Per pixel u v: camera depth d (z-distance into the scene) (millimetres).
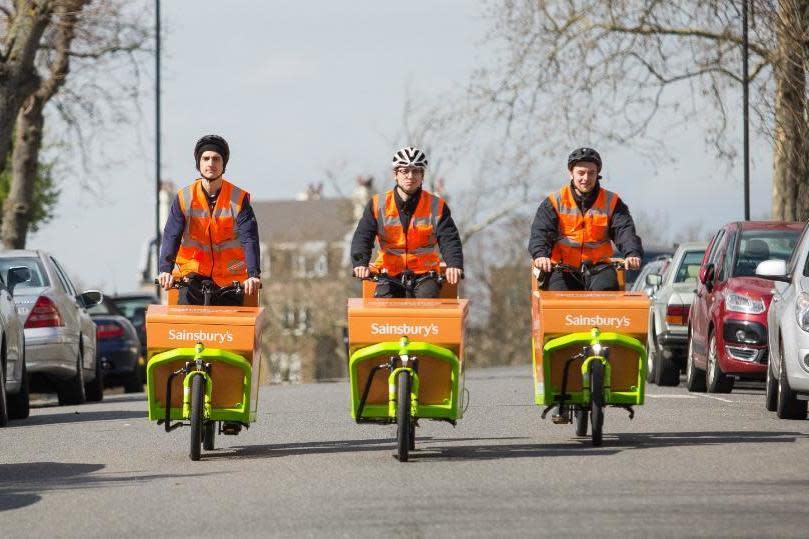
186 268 26047
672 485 20531
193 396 24453
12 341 36062
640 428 29000
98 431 32125
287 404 39406
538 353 25859
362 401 24516
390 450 25672
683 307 46562
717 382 40031
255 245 25750
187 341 24781
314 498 19953
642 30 66688
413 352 24016
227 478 22375
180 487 21531
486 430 28906
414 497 19781
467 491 20234
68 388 44344
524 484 20828
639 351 25297
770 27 57438
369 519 18062
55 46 80625
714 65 64438
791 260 33781
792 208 60531
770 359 33031
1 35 71188
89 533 17734
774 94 58594
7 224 85688
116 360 55906
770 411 33031
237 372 25078
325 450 26000
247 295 26250
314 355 167875
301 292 165625
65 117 83812
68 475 23578
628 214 26375
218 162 25703
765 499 19219
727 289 39094
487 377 60219
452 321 24141
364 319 24172
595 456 24047
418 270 25547
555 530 17062
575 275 26344
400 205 25422
